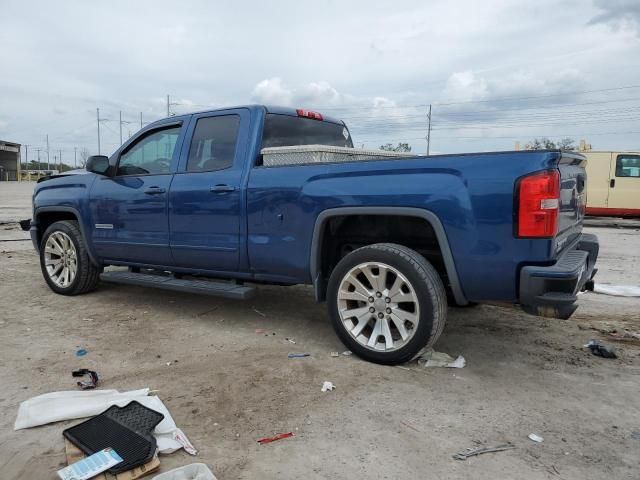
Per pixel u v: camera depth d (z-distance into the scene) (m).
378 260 3.64
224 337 4.41
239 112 4.58
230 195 4.36
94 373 3.44
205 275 4.81
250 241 4.29
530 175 3.14
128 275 5.27
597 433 2.84
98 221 5.41
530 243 3.16
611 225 14.93
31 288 6.16
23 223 6.54
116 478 2.35
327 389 3.34
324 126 5.26
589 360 3.93
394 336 3.85
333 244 4.21
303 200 3.96
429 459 2.57
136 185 5.07
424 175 3.47
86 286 5.76
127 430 2.70
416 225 3.91
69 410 2.96
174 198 4.73
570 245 3.82
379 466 2.51
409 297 3.56
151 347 4.14
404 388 3.37
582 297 5.97
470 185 3.30
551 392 3.36
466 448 2.67
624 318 5.09
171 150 4.99
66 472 2.36
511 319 5.00
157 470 2.45
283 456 2.59
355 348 3.82
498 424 2.92
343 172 3.81
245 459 2.56
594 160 15.86
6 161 81.06
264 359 3.88
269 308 5.37
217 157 4.63
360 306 3.85
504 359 3.94
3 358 3.87
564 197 3.45
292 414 3.02
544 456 2.61
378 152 4.69
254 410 3.07
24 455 2.60
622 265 8.23
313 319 4.97
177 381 3.47
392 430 2.84
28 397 3.23
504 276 3.27
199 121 4.83
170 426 2.81
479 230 3.29
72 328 4.62
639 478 2.44
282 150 4.25
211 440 2.74
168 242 4.84
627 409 3.13
